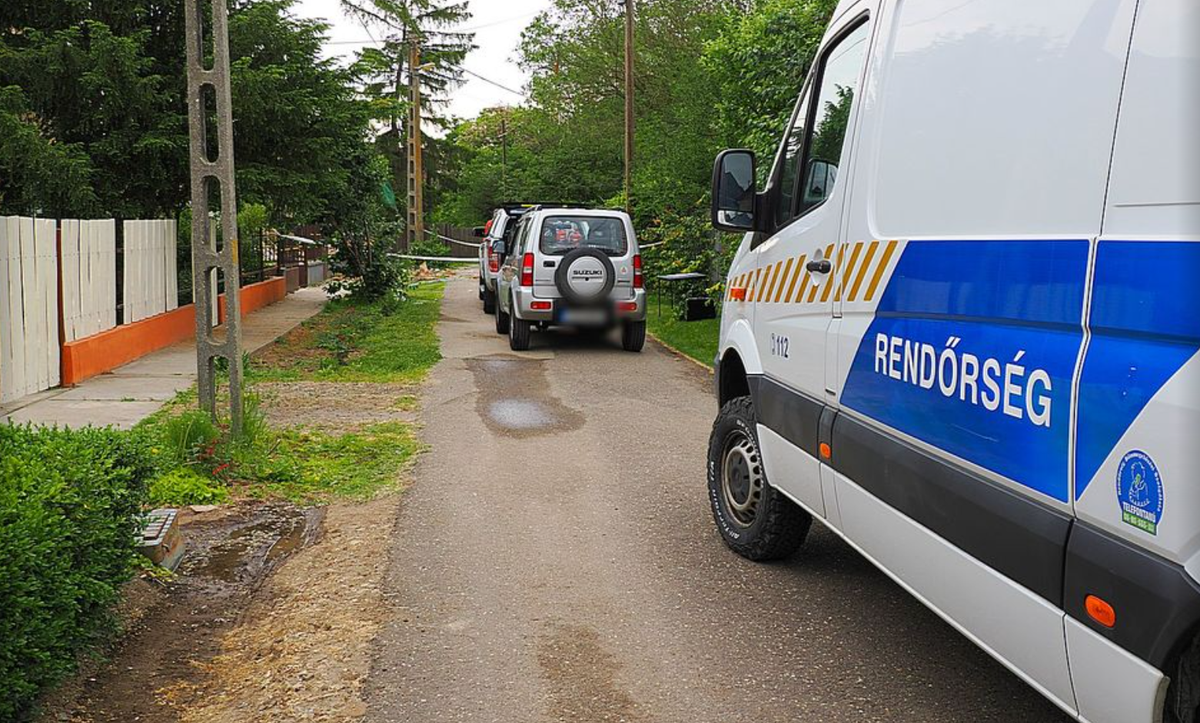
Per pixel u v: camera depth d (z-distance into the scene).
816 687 4.12
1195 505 2.15
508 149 50.62
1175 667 2.29
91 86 12.33
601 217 14.76
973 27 3.30
